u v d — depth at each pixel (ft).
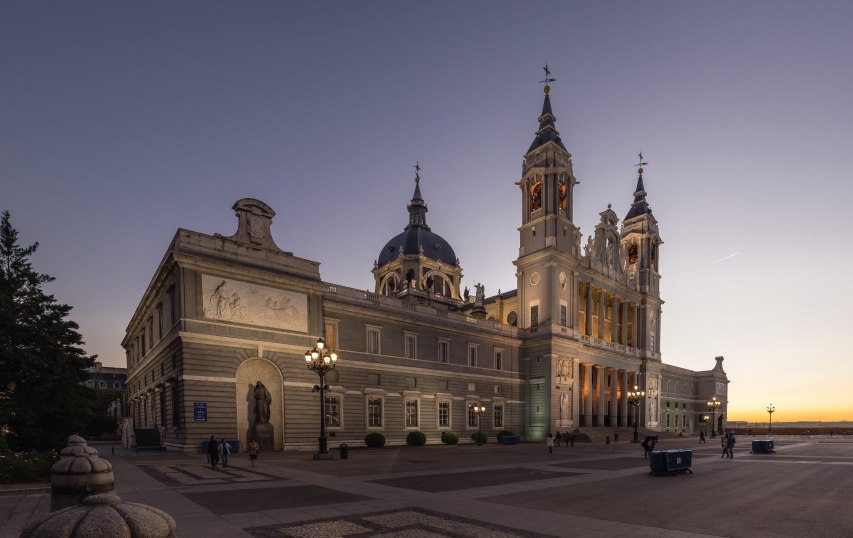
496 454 126.21
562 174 235.20
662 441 223.51
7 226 94.27
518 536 39.37
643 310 289.94
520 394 217.15
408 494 58.90
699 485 68.95
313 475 75.20
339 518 44.93
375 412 159.94
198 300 118.21
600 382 245.65
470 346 197.98
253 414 126.11
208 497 54.49
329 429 144.46
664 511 50.26
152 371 153.69
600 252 266.16
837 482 72.79
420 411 172.86
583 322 251.39
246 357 124.47
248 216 133.39
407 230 384.47
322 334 143.13
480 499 56.08
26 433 84.38
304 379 136.15
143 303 161.17
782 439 239.71
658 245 312.71
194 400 114.11
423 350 179.32
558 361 216.74
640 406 276.62
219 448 94.99
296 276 139.03
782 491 63.98
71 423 90.58
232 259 127.13
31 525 13.21
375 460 103.55
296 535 38.55
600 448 157.17
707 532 41.70
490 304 282.77
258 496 55.57
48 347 89.61
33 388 86.94
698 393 362.94
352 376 153.79
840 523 45.65
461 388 191.11
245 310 126.21
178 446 114.52
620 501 55.72
